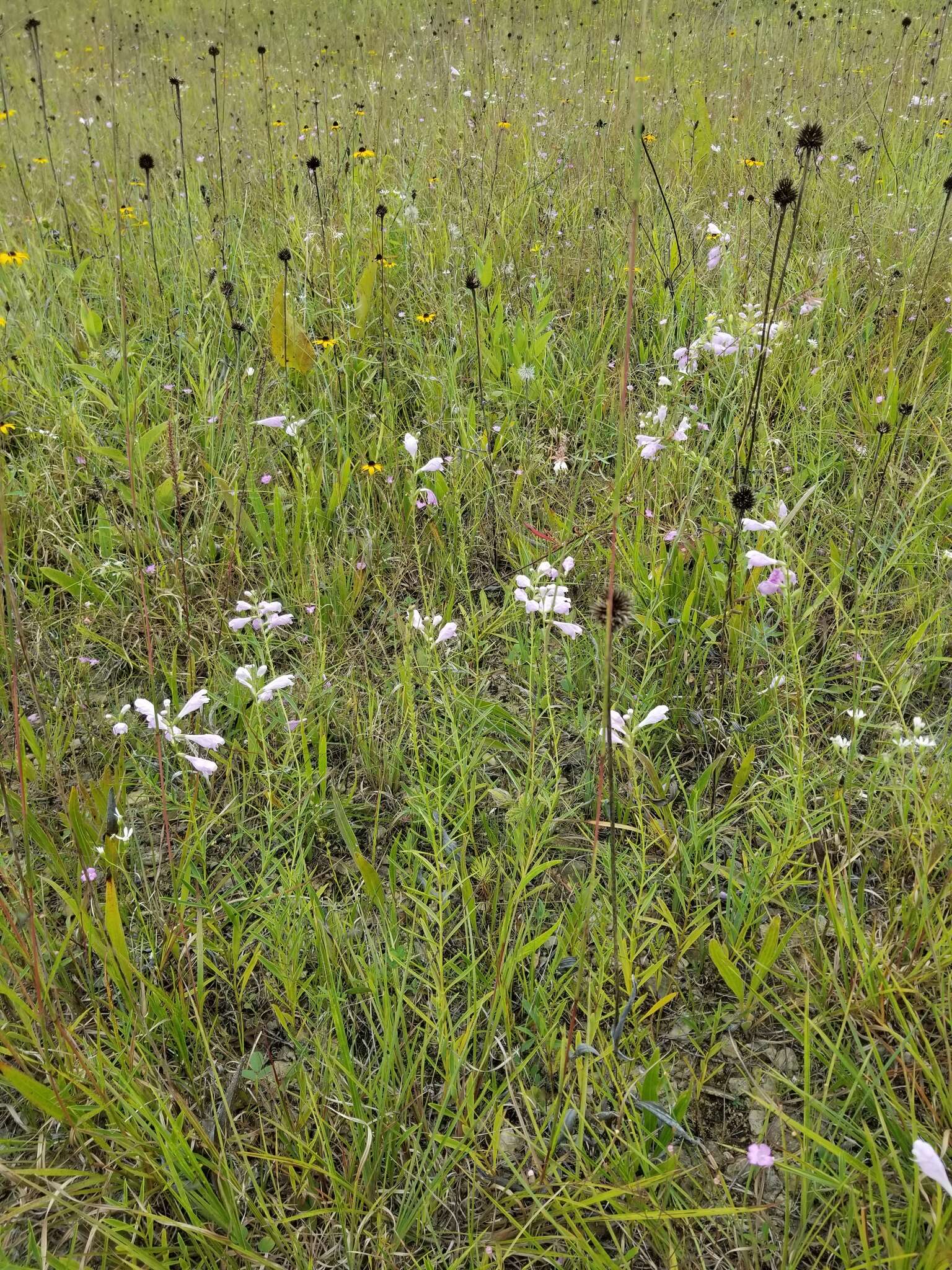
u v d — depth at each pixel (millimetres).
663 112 2324
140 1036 643
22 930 662
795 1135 621
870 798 785
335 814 750
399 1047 640
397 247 1718
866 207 1812
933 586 1017
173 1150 573
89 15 4320
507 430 1271
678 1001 709
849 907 683
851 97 2467
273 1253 578
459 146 2104
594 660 960
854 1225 560
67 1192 563
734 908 729
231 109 2781
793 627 837
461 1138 606
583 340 1481
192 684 934
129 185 2074
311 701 923
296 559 1095
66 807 792
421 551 1158
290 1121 612
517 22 3621
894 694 826
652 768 793
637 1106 591
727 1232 570
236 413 1322
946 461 1183
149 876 805
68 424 1279
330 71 3133
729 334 1172
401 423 1361
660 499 1111
